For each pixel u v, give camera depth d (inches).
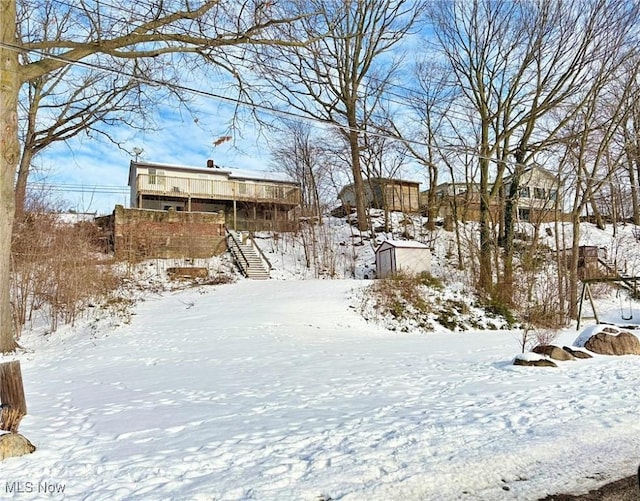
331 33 540.7
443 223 1376.7
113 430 217.2
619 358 383.6
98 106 888.3
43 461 176.1
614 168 924.6
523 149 1005.8
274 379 344.8
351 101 1207.6
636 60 863.1
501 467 159.9
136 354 505.7
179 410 252.5
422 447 174.6
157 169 1417.3
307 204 1456.7
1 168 492.4
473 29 1034.1
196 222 1102.4
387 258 957.8
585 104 913.5
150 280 926.4
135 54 500.4
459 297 850.1
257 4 481.1
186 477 154.3
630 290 1048.2
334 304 759.1
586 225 1461.6
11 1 484.7
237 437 194.5
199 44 500.1
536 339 546.6
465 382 306.3
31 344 603.8
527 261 1008.2
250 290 850.1
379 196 1524.4
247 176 1510.8
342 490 141.8
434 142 1198.3
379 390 289.6
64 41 493.7
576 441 182.1
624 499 140.5
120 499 139.4
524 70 996.6
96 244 1027.9
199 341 558.6
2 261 513.7
